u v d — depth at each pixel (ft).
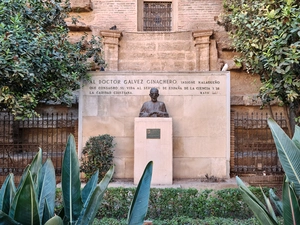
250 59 23.09
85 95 29.35
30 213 7.93
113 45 42.34
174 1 46.62
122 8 45.52
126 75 29.58
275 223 9.97
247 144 34.37
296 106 23.29
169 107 29.32
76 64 28.30
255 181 28.76
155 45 43.60
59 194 18.58
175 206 18.70
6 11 22.36
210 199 18.85
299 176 10.89
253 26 21.98
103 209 18.83
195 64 42.83
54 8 27.81
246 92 40.55
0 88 20.59
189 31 43.39
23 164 30.58
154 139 26.84
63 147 32.76
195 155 28.96
